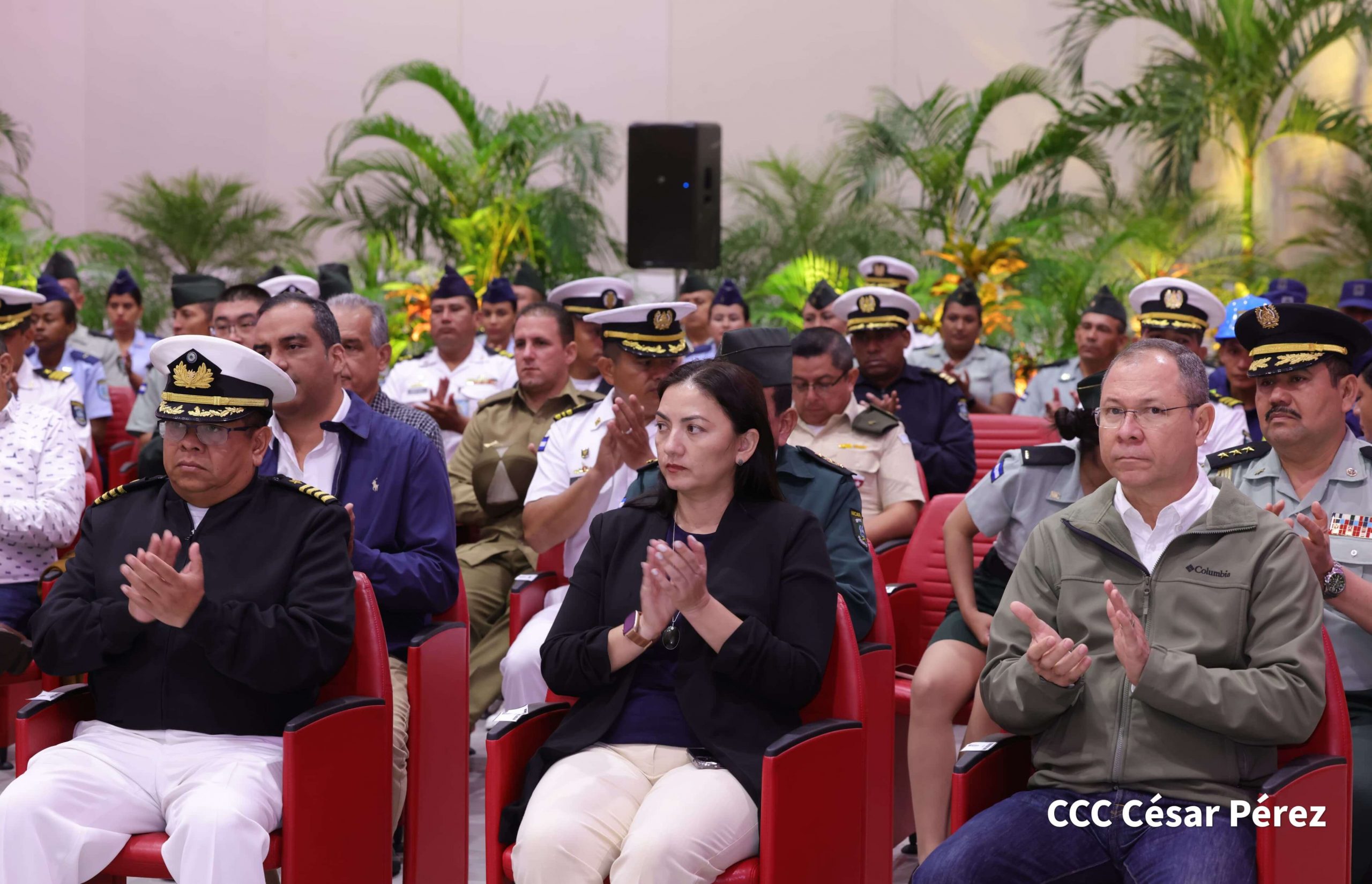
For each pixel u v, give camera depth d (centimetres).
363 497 362
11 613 411
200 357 293
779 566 284
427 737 322
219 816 265
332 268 841
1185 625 261
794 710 280
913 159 1240
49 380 608
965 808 270
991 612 376
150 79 1381
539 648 396
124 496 309
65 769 275
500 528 512
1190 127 1130
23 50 1380
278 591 289
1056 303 1059
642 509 297
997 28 1329
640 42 1389
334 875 277
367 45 1387
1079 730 266
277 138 1386
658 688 284
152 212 1316
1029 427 589
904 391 583
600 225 1257
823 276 1143
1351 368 321
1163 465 263
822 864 268
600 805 264
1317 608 256
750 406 286
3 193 1364
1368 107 1177
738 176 1352
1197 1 1214
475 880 379
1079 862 259
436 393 691
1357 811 289
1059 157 1228
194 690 291
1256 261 1115
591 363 563
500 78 1389
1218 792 255
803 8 1375
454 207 1253
